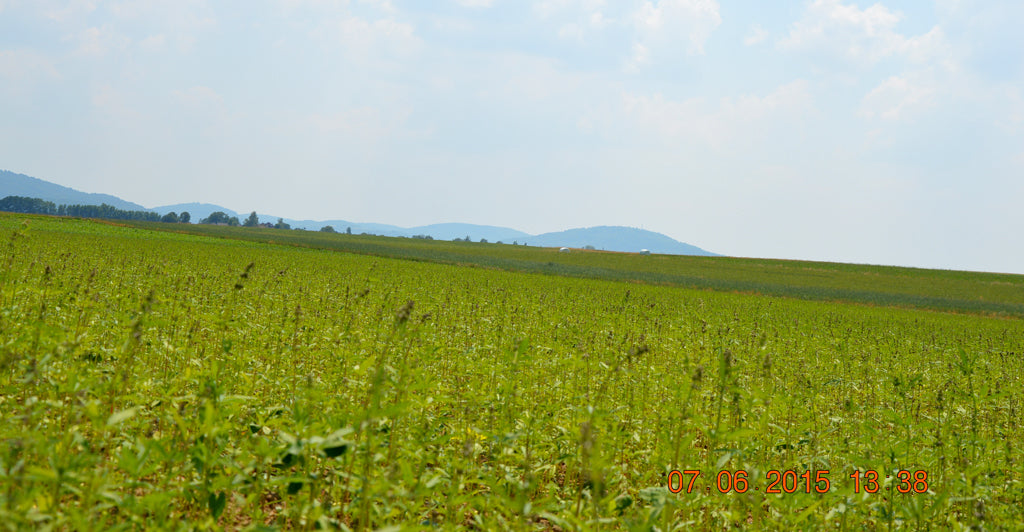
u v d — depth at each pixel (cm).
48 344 520
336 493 486
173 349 708
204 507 375
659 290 4447
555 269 6950
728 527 492
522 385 765
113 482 406
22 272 1030
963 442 689
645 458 596
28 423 379
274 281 1897
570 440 570
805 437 705
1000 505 550
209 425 369
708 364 1030
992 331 2977
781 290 6019
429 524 445
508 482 500
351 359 703
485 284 3077
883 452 623
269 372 750
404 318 463
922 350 1772
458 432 587
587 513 459
